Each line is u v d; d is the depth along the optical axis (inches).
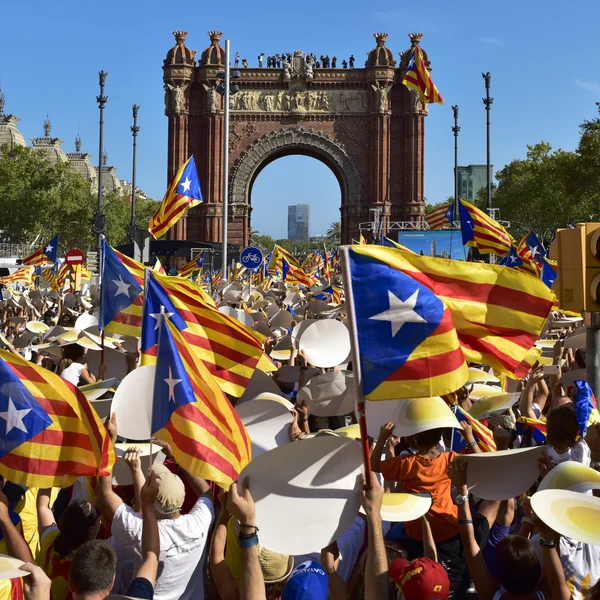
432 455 349.7
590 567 292.7
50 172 4798.2
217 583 274.8
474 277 316.8
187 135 3804.1
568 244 419.8
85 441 302.8
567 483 271.3
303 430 464.1
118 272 614.5
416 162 3740.2
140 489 297.6
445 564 333.7
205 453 314.7
